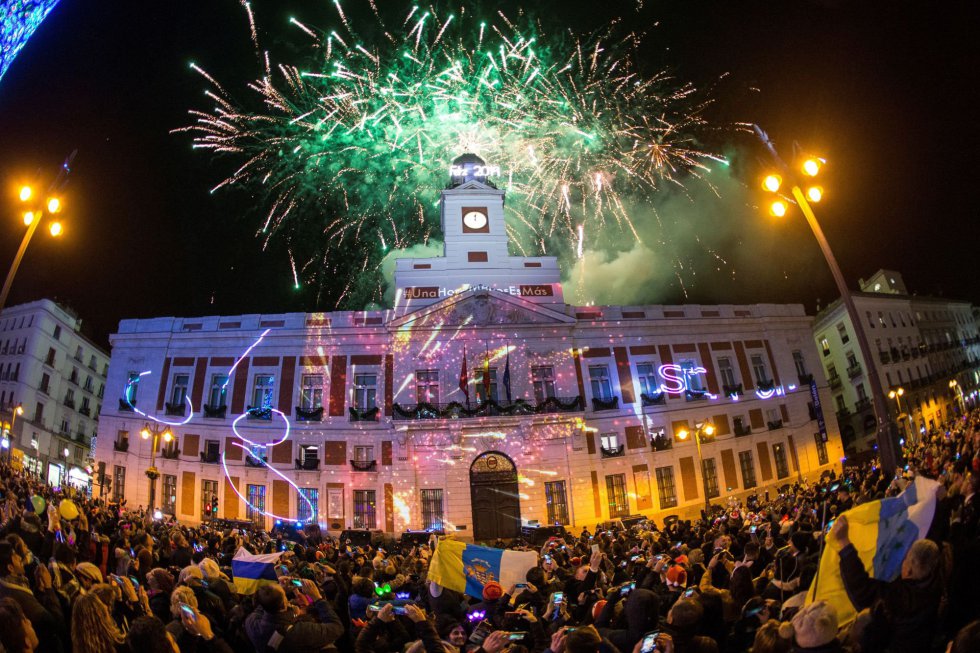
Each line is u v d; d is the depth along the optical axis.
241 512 38.62
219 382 41.03
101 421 41.81
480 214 44.59
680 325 43.78
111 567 12.74
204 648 6.57
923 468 19.12
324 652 6.21
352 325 40.94
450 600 8.86
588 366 41.75
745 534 14.50
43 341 58.69
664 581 8.75
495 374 40.62
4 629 5.10
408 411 39.00
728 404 43.44
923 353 69.88
